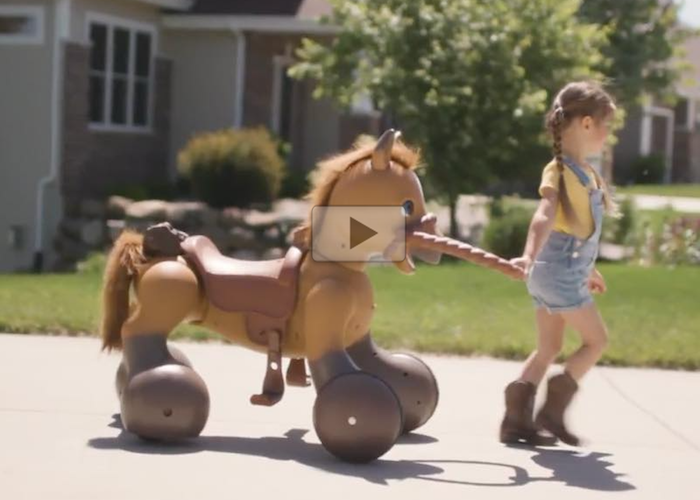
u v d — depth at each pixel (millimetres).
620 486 5762
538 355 6617
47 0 18719
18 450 6035
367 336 6527
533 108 17141
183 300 6168
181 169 18172
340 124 20672
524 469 6039
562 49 18062
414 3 17750
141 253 6355
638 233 17750
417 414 6633
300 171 22328
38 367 8500
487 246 16156
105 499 5148
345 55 18203
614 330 10766
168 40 21750
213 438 6445
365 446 5820
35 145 18828
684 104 41438
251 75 21703
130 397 6055
